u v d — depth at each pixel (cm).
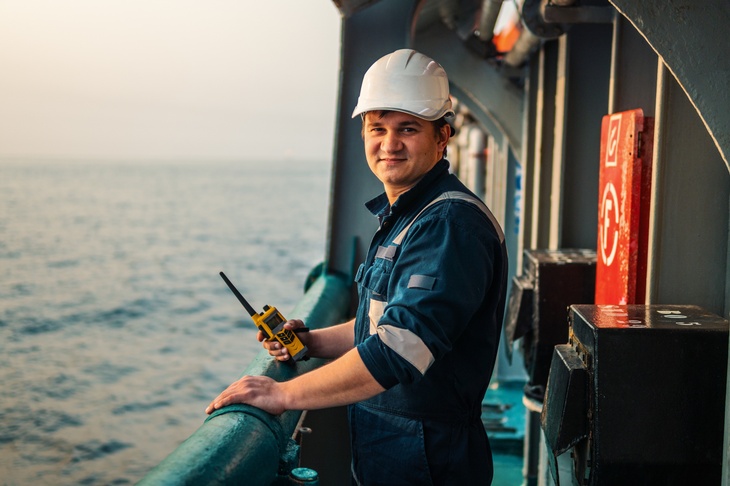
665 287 220
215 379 2491
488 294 188
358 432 203
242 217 9456
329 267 383
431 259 173
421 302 168
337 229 384
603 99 384
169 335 3234
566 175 391
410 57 192
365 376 167
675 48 155
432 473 192
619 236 259
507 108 590
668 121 216
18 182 16512
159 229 8025
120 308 3912
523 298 336
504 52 570
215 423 163
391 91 189
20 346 3061
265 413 175
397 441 194
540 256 343
